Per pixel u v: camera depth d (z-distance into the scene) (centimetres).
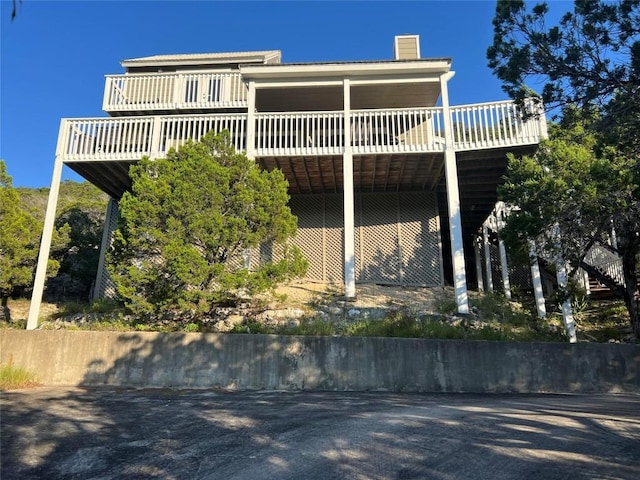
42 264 1277
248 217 1062
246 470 429
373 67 1414
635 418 634
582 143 1091
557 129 1166
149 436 546
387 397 852
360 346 963
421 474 412
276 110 1712
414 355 956
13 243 1439
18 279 1456
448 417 642
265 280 1012
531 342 962
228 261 1095
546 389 934
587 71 763
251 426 596
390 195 1653
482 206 1778
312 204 1659
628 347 955
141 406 735
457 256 1259
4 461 456
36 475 420
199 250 1053
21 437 537
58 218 2070
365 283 1545
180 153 1108
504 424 594
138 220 1004
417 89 1573
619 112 764
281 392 906
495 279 1980
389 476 409
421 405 757
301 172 1484
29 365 983
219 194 1035
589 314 1480
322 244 1614
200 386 954
